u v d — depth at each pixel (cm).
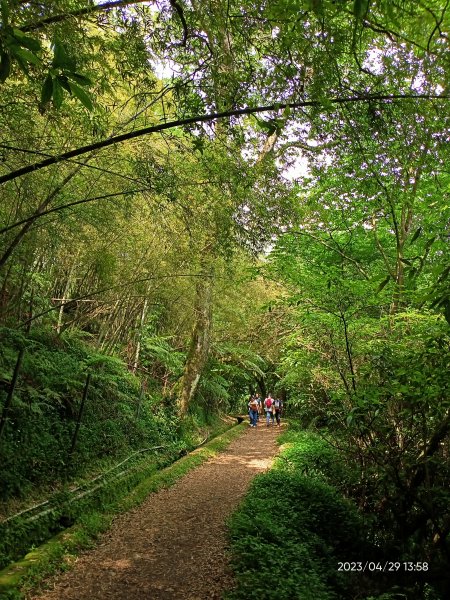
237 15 368
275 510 596
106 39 416
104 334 1084
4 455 557
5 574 405
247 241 629
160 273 927
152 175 487
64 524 550
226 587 405
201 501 725
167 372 1484
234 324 1656
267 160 620
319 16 293
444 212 609
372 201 773
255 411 1936
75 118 473
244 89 407
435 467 520
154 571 459
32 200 579
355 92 398
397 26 300
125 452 861
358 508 676
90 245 775
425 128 474
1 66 144
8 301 743
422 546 553
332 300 600
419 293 502
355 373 618
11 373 650
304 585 399
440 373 430
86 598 399
